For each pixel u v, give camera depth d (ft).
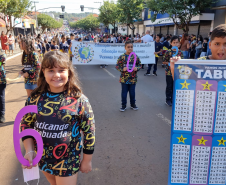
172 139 6.16
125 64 15.16
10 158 10.24
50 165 5.11
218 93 5.78
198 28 54.49
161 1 43.83
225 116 5.91
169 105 17.17
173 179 6.40
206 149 6.10
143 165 9.56
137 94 20.51
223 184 6.29
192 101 5.89
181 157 6.23
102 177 8.79
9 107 17.21
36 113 4.98
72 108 5.02
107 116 15.16
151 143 11.43
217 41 6.06
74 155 5.27
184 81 5.82
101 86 23.72
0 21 77.15
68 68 5.09
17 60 45.96
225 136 6.03
